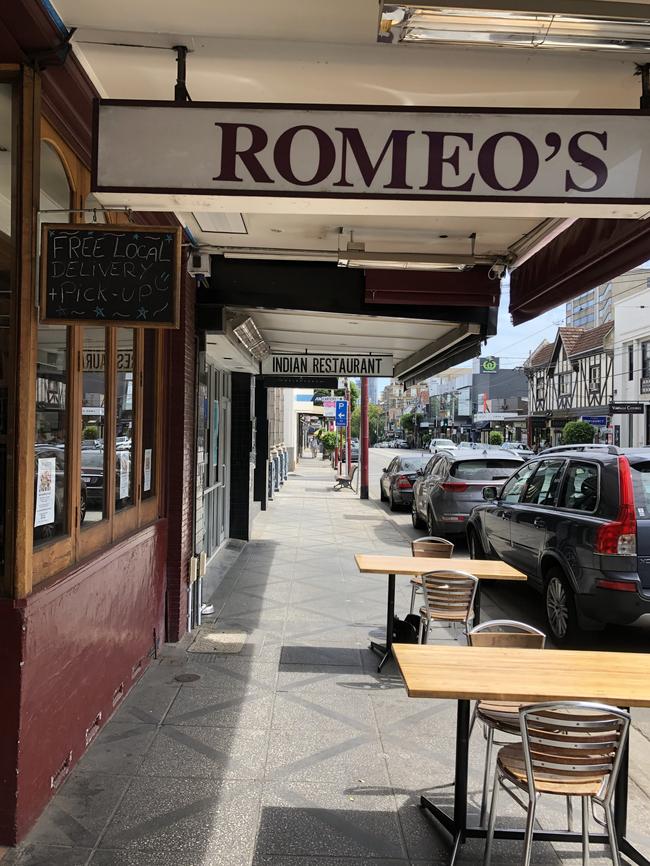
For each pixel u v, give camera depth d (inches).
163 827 127.0
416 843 125.7
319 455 2447.1
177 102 116.3
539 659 136.8
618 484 230.2
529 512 289.7
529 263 235.3
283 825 129.4
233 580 344.2
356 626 264.4
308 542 470.3
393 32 109.3
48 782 132.0
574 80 141.6
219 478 408.8
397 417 5541.3
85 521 155.6
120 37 123.5
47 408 132.3
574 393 1987.0
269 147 116.5
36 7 109.3
